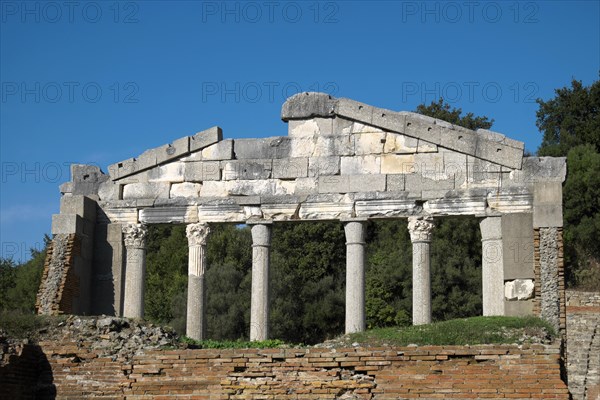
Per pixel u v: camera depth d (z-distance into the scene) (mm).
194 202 52094
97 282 52531
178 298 86000
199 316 50969
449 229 90250
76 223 51281
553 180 48219
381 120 50656
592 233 86375
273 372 35344
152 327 39562
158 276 95562
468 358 34344
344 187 50594
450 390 33969
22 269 103250
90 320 39375
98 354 37438
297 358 35312
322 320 89312
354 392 34562
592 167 89562
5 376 35625
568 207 89312
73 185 53875
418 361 34500
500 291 47719
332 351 35125
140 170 53125
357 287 49469
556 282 45688
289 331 89062
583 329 62938
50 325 39406
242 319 85562
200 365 36062
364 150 50875
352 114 51031
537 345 34094
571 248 87000
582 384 58844
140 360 36656
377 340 39469
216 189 52156
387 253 91688
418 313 48656
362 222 50125
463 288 87000
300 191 51125
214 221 51688
